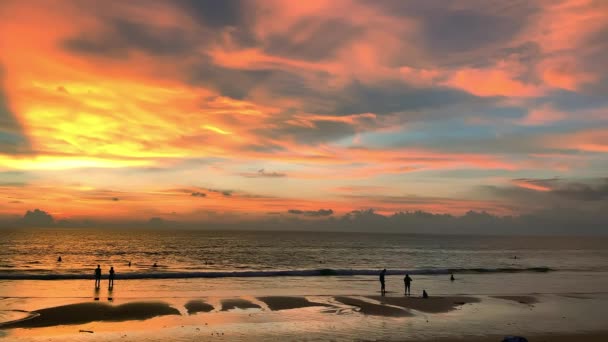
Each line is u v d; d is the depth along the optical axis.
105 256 83.44
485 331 21.41
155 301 27.97
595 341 19.91
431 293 35.09
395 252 115.25
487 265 74.81
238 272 47.06
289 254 98.50
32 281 37.91
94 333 19.61
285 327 21.44
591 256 109.31
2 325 20.84
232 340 18.70
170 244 134.38
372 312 25.81
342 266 69.12
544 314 26.23
